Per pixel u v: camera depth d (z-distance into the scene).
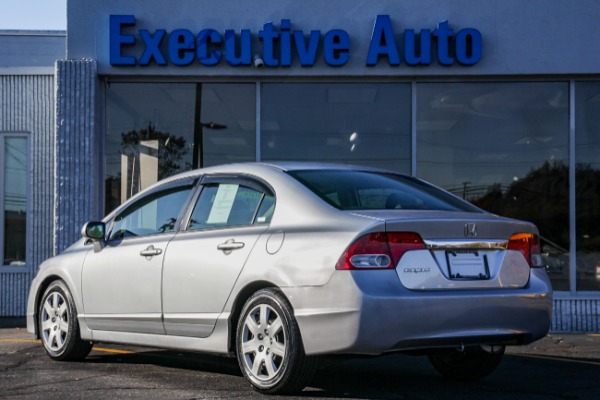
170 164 11.38
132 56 11.08
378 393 5.90
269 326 5.71
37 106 12.31
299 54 10.91
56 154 11.12
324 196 5.88
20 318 11.93
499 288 5.68
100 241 7.26
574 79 11.20
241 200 6.31
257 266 5.82
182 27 11.08
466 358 6.48
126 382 6.27
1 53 12.33
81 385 6.15
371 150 11.26
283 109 11.30
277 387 5.62
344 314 5.28
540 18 10.99
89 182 11.13
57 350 7.48
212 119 11.34
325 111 11.30
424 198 6.25
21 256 12.29
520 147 11.22
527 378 6.66
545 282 5.95
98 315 7.13
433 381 6.50
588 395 5.90
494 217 5.90
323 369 7.12
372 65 10.95
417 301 5.32
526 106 11.25
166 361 7.52
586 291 11.08
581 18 10.98
